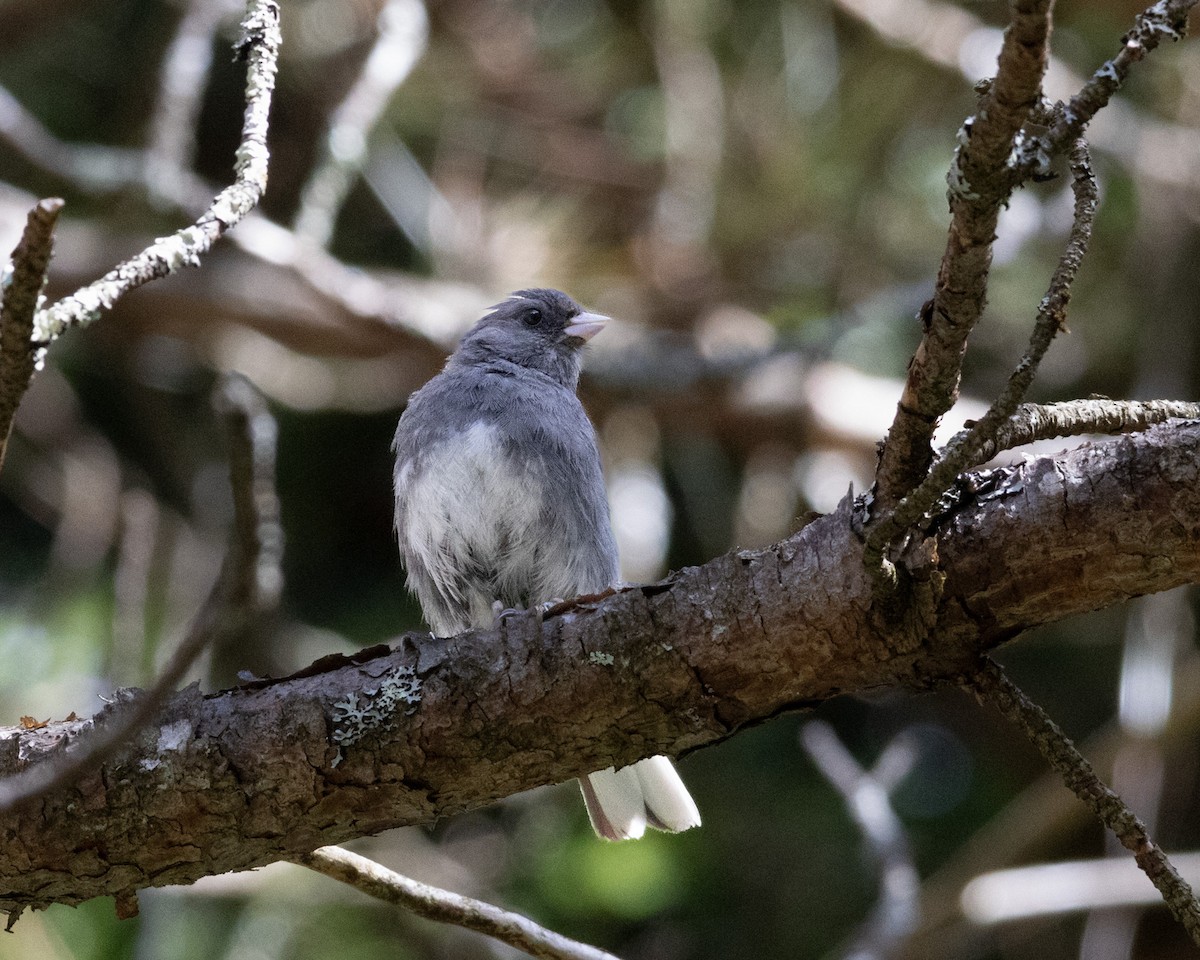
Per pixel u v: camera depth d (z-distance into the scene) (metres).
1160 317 11.18
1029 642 11.75
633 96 12.48
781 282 12.27
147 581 10.76
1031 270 11.70
